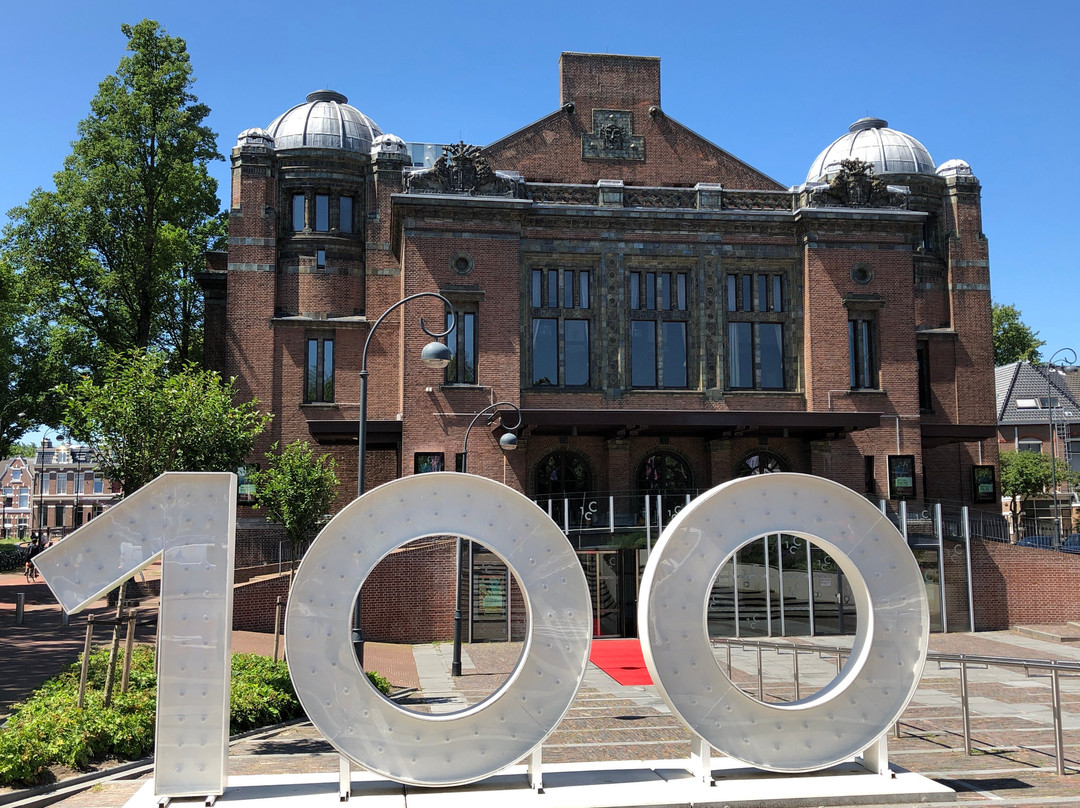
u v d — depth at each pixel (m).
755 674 21.75
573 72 36.91
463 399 31.34
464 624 28.94
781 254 33.88
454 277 31.77
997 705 17.31
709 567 10.30
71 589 9.66
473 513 10.20
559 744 13.88
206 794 9.52
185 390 19.23
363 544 9.96
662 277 33.72
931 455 39.59
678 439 33.19
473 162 32.56
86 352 39.88
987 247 39.94
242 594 27.30
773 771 10.20
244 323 35.16
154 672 16.22
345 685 9.67
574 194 33.50
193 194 41.19
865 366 33.69
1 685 18.42
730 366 33.62
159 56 40.47
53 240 39.03
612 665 24.05
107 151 38.91
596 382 32.78
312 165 36.59
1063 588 30.86
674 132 37.28
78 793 10.77
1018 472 54.44
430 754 9.74
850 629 29.72
